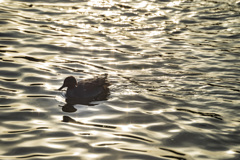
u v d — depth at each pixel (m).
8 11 20.11
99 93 13.52
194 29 19.58
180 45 17.73
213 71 15.37
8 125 11.01
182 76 14.84
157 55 16.61
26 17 19.53
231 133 11.13
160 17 20.75
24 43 16.80
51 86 13.66
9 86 13.38
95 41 17.55
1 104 12.19
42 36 17.59
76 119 11.61
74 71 14.80
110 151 9.91
